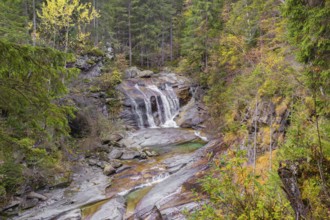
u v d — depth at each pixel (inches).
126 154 669.3
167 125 1026.1
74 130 748.6
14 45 186.5
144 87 1112.2
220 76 798.5
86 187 514.9
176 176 514.0
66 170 564.7
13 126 250.5
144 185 508.4
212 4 939.3
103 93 944.9
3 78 202.4
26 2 898.1
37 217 407.8
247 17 690.8
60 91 231.0
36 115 231.5
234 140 522.0
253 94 524.7
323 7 260.7
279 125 405.4
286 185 134.8
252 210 121.6
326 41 249.1
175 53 1552.7
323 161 141.3
